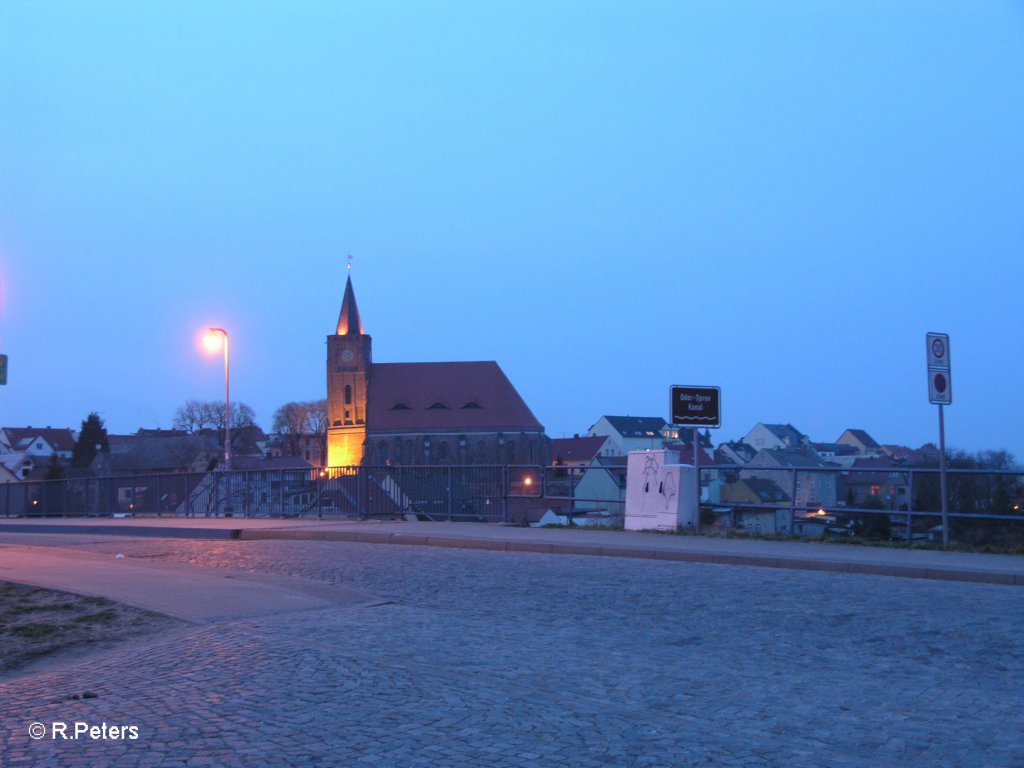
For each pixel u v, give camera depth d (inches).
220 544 832.9
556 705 294.2
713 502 831.7
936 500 699.4
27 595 506.6
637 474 839.1
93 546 842.2
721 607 470.9
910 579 558.9
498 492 954.7
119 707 298.2
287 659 354.3
